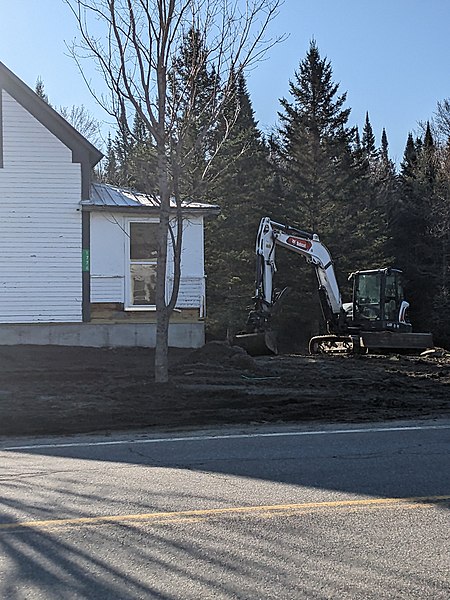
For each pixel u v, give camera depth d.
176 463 8.91
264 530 6.30
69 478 8.15
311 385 15.97
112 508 6.97
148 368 17.42
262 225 22.95
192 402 13.42
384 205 53.16
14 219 19.31
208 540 6.05
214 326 40.75
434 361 21.44
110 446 10.12
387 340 23.58
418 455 9.23
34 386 14.82
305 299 43.09
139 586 5.14
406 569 5.41
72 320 19.47
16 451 9.84
